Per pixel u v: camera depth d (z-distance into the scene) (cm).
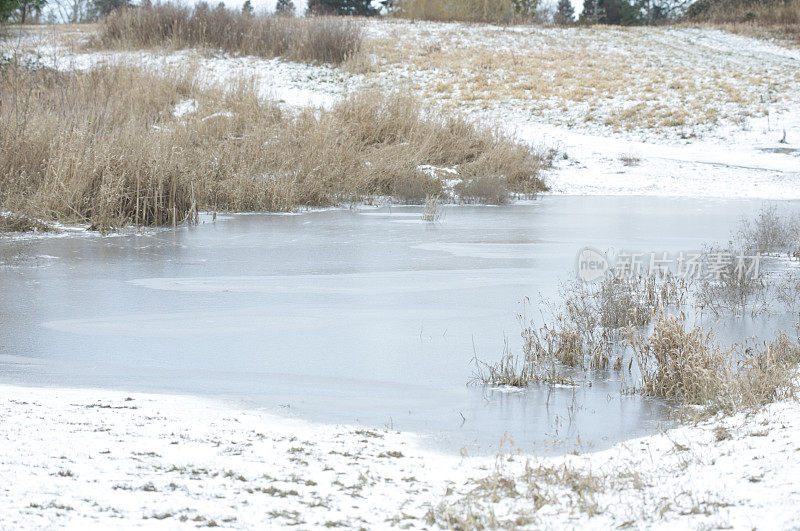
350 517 415
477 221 2234
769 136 3831
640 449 598
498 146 3192
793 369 786
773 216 2262
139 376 851
